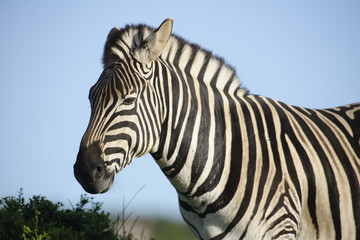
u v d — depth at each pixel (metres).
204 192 10.41
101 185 9.42
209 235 10.58
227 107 10.92
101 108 9.62
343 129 11.30
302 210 10.40
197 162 10.38
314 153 10.62
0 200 13.55
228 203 10.25
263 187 10.12
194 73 11.16
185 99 10.50
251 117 10.86
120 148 9.59
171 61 10.98
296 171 10.31
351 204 10.58
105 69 10.09
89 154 9.36
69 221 13.65
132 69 9.89
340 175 10.62
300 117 11.20
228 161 10.44
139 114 9.81
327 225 10.48
